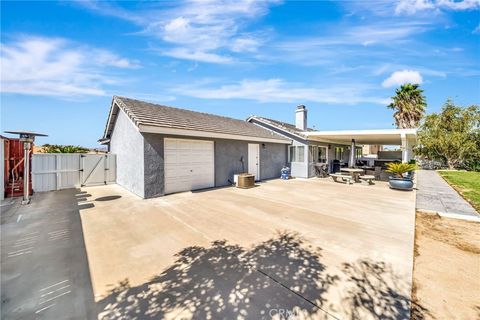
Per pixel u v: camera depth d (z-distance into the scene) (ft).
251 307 7.88
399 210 21.39
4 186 25.94
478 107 64.44
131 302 8.18
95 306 7.96
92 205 22.66
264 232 15.35
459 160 68.28
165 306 7.95
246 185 34.35
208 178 33.68
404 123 78.74
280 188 34.32
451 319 7.38
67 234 14.94
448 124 67.67
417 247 13.09
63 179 31.73
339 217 19.01
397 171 34.53
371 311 7.68
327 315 7.49
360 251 12.38
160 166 27.07
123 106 28.50
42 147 42.65
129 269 10.52
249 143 41.50
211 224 17.06
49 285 9.21
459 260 11.44
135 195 27.53
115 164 36.91
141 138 25.75
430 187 35.65
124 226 16.56
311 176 49.93
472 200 25.95
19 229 15.81
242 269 10.47
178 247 12.96
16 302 8.14
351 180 40.09
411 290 8.89
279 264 10.93
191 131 28.94
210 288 9.00
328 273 10.10
